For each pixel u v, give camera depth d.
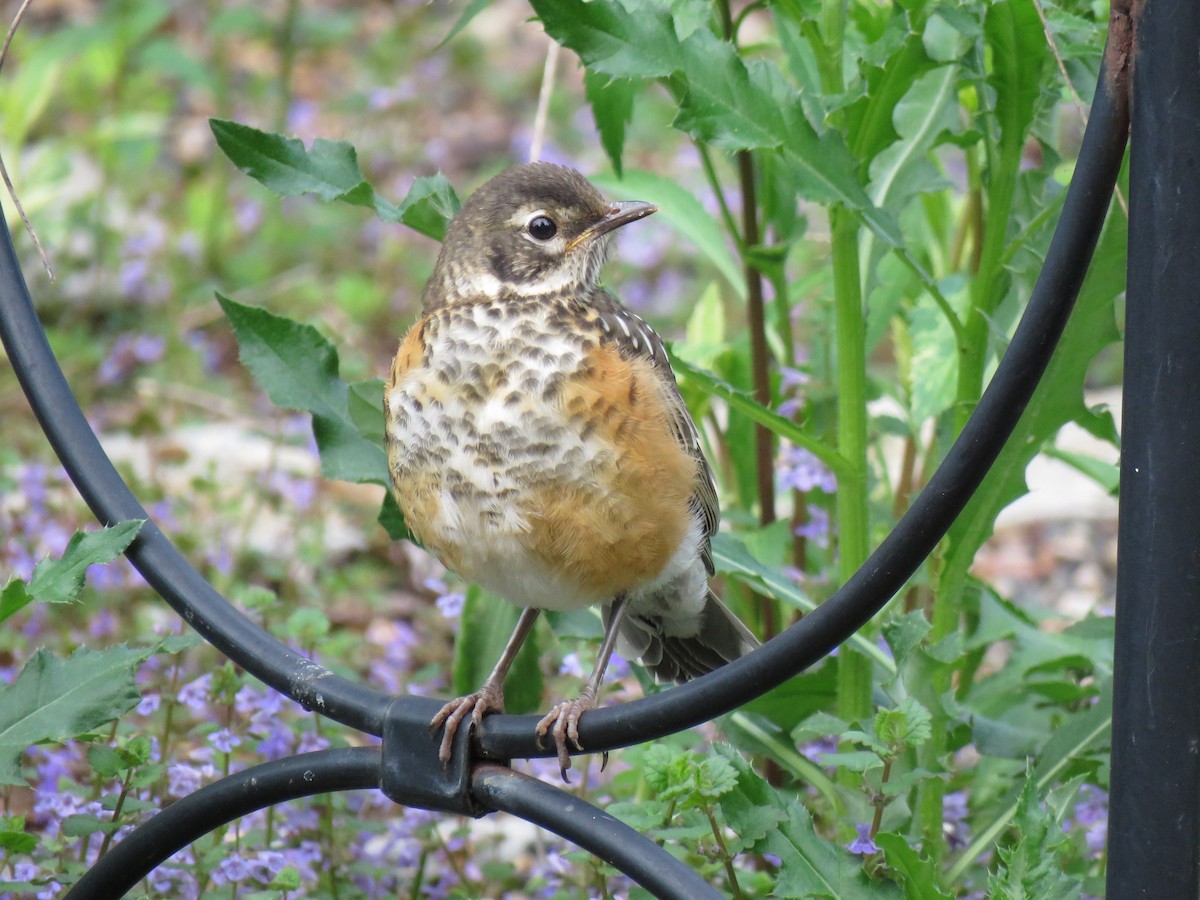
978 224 9.34
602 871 6.88
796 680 8.05
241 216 18.22
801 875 6.09
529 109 22.75
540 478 6.77
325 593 12.25
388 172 20.02
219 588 11.27
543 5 6.63
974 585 9.00
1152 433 4.36
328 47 23.52
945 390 9.47
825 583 9.69
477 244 7.45
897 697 6.75
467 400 6.82
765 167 9.21
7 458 12.66
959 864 7.69
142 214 18.20
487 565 7.00
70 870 7.11
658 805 6.62
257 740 8.23
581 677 8.43
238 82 22.44
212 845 7.84
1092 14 8.08
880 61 7.12
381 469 7.73
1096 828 8.44
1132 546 4.44
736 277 9.68
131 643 9.73
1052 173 8.32
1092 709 7.87
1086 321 7.07
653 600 7.59
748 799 6.09
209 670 10.25
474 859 9.02
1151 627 4.41
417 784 5.60
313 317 16.95
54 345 15.89
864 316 8.12
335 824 8.52
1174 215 4.25
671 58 6.77
